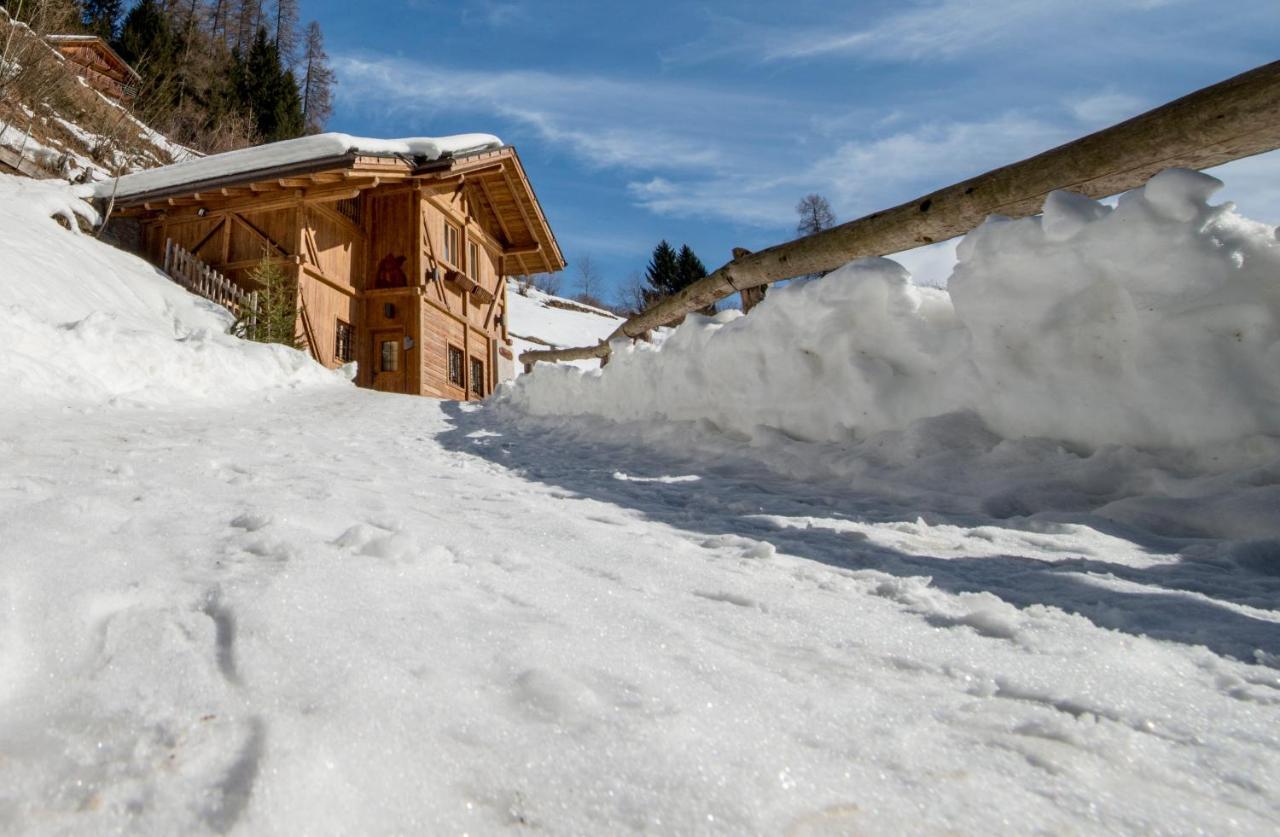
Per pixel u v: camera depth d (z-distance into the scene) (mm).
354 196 14852
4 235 9859
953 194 3814
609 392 6473
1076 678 1243
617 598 1561
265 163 14797
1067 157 3291
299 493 2650
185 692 987
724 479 3818
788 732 1008
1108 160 3145
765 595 1683
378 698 984
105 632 1146
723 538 2314
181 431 5074
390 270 16328
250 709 951
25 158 15727
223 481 2836
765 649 1340
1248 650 1382
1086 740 1018
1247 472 2455
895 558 2143
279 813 756
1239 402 2631
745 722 1023
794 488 3533
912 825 812
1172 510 2445
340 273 15516
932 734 1029
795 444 4137
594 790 840
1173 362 2795
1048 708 1128
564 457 4906
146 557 1522
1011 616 1562
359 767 840
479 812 795
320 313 14750
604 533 2316
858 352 4074
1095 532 2369
